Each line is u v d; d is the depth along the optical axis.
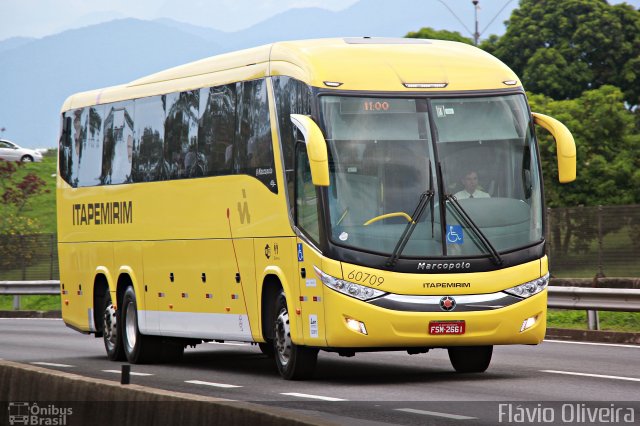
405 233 29.98
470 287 30.08
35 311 72.56
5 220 108.69
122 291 41.91
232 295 34.84
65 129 46.16
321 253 30.00
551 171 78.56
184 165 37.66
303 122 29.98
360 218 30.00
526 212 30.84
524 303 30.47
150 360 40.69
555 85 100.56
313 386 30.61
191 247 37.09
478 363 33.31
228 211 34.97
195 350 45.75
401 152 30.47
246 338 34.28
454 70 31.53
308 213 30.66
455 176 30.53
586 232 55.97
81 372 36.59
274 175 32.44
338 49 31.80
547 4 103.81
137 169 40.62
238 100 34.69
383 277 29.75
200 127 36.84
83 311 44.41
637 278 52.16
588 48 102.44
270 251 32.59
